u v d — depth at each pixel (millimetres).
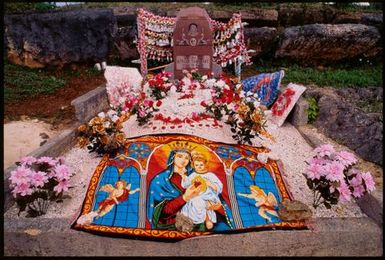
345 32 8586
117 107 5602
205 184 3846
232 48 6883
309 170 3564
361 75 8148
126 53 9109
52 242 3332
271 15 9406
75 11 9172
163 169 4035
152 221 3506
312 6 9812
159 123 4945
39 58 8953
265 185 4004
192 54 6602
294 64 9133
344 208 3775
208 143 4480
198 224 3447
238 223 3482
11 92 7699
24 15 8898
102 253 3354
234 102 5277
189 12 6590
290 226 3379
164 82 5828
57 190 3619
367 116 5180
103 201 3754
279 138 5438
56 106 7301
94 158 4695
